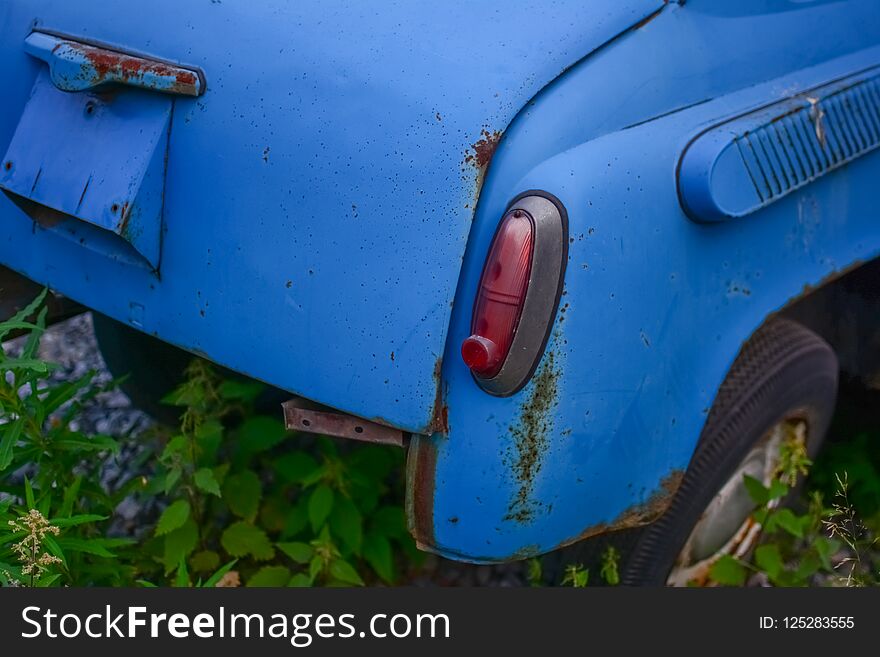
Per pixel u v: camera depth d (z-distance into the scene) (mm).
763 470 2537
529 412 1833
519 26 1970
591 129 1931
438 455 1873
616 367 1916
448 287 1814
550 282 1800
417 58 1925
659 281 1967
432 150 1839
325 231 1915
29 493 2062
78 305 2730
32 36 2330
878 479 3053
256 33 2070
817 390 2479
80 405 2393
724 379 2205
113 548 2541
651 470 2049
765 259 2211
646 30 2084
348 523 2559
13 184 2305
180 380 3000
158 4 2217
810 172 2191
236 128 2025
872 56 2543
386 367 1858
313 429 1991
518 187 1833
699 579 2537
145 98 2143
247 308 2020
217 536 2779
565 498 1928
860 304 2752
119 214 2072
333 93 1945
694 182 1979
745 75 2275
